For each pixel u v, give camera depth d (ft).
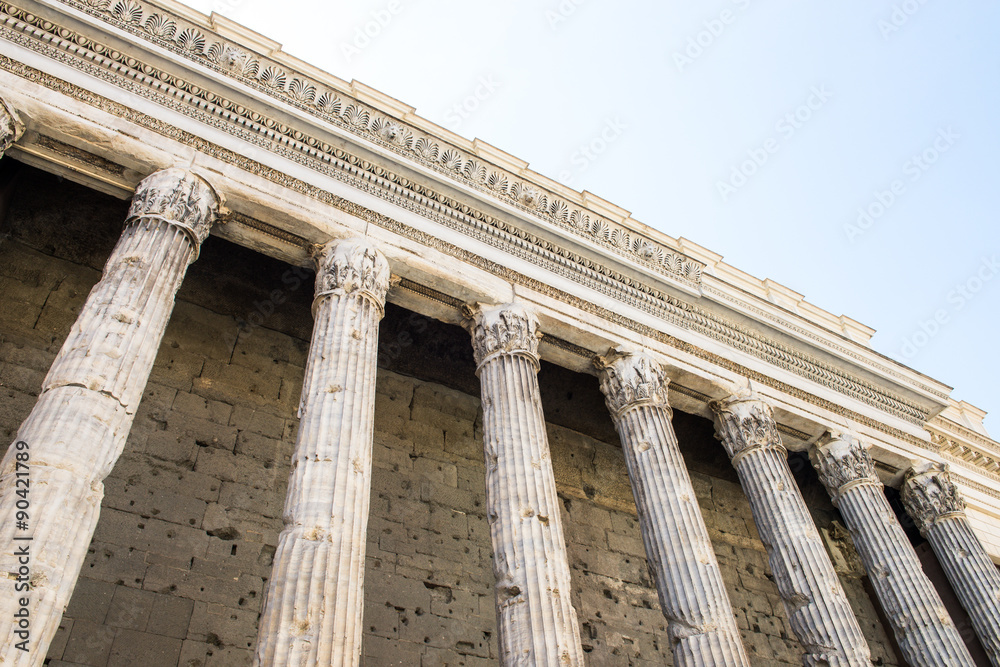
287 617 30.01
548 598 37.09
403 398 62.85
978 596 60.75
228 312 57.82
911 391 70.90
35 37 42.04
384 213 48.98
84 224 52.75
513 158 58.54
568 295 54.24
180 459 50.21
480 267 51.31
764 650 67.56
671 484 47.50
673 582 43.52
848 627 47.16
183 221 39.88
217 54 46.39
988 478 82.23
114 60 43.73
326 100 49.44
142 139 42.16
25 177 49.75
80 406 30.73
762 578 73.20
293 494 34.27
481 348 48.85
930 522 65.67
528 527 39.58
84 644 41.19
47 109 39.86
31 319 50.39
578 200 60.29
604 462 71.05
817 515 79.20
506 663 35.76
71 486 28.66
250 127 46.73
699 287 61.41
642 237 60.18
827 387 66.54
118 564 44.50
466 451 63.46
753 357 63.00
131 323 34.40
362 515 34.78
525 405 45.37
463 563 56.95
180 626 44.32
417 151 52.01
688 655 40.96
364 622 50.06
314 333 41.57
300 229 45.29
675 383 57.52
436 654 51.49
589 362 55.31
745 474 55.83
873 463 65.10
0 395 46.55
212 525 48.83
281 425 55.47
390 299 49.65
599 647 58.95
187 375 53.78
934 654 52.47
